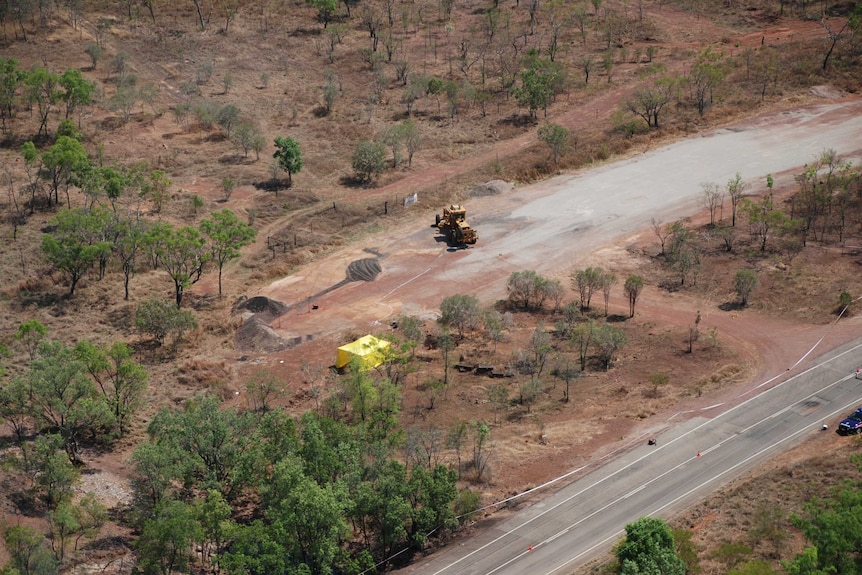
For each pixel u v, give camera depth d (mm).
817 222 121125
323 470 73875
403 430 84938
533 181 140750
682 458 80250
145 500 78125
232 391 96500
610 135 149750
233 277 118938
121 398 91562
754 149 142500
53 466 75562
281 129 156625
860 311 101250
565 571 68875
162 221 127562
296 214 132500
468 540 73562
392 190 139125
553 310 108938
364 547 74188
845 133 144625
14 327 105438
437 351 101812
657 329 103000
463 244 124375
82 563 70812
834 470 73812
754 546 67188
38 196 131375
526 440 85312
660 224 125562
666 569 61719
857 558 57969
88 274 115812
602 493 77000
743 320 103562
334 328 107125
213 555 73188
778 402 86750
